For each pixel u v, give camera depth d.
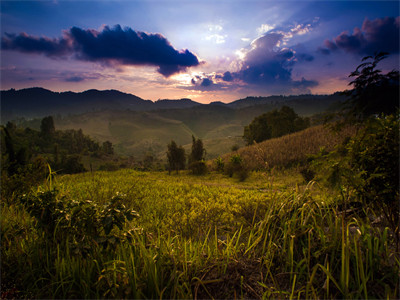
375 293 2.05
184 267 2.42
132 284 2.15
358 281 2.07
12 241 3.03
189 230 4.39
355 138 2.53
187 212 7.20
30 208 2.66
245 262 2.63
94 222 2.54
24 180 5.83
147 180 17.97
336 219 2.51
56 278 2.30
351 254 2.31
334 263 2.36
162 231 4.79
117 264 2.38
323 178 2.68
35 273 2.50
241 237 3.54
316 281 2.21
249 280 2.37
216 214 6.15
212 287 2.29
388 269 2.21
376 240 2.30
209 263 2.62
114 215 2.48
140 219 6.03
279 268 2.48
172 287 2.20
